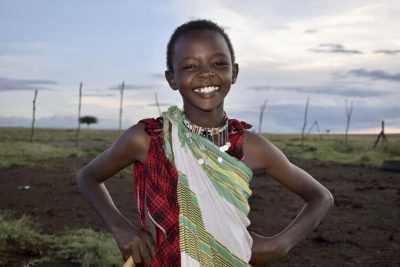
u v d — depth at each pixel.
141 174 2.04
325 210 2.01
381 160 26.36
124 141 2.04
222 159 1.87
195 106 1.95
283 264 6.64
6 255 6.03
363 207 11.27
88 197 2.05
